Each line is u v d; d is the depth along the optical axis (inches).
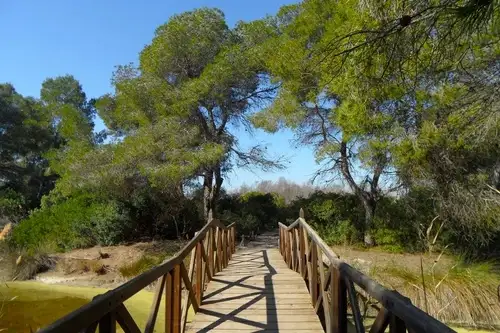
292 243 328.2
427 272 279.1
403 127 350.6
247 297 230.1
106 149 484.7
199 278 216.7
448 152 342.6
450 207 376.8
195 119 534.0
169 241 577.0
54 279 426.3
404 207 461.7
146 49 535.8
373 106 335.9
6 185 939.3
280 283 266.7
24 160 1083.3
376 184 497.4
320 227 537.3
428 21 117.1
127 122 543.2
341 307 131.6
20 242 528.7
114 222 552.1
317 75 396.2
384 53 129.9
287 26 491.5
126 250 518.6
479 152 341.4
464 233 394.6
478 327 241.1
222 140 539.2
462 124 252.1
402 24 111.7
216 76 478.3
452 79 228.5
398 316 79.0
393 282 270.1
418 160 349.7
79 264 451.8
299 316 193.5
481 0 101.4
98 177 462.9
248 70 505.0
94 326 79.9
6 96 948.0
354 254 443.8
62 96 1360.7
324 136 473.4
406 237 457.4
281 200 909.2
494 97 196.9
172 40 498.6
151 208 595.8
